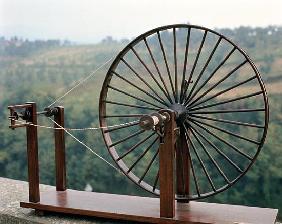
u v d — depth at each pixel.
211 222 2.71
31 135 3.16
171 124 2.74
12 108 3.00
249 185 7.04
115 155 3.17
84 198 3.25
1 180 4.32
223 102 2.89
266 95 2.72
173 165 2.76
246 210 2.92
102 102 3.16
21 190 3.97
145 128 2.57
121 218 2.90
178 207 3.00
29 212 3.34
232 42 2.78
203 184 6.97
